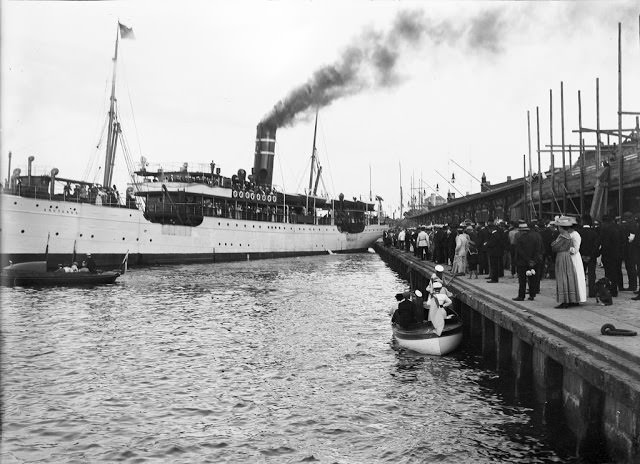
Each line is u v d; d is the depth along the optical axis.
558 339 10.24
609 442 8.39
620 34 22.58
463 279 21.72
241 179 64.88
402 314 17.42
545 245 20.00
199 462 9.68
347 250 85.81
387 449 9.98
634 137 26.08
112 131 53.34
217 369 15.40
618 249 14.77
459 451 9.77
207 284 36.72
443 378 14.29
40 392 13.38
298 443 10.40
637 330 9.99
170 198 55.50
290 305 27.27
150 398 12.99
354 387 13.69
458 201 55.44
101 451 10.12
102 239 47.69
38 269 35.50
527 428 10.74
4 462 9.60
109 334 20.00
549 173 37.41
